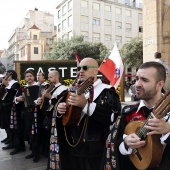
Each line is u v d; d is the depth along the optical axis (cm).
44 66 851
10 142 560
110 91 254
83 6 4334
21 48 6194
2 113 583
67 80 851
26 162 467
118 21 4703
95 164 247
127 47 2875
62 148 269
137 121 180
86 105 237
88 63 262
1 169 431
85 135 248
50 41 6138
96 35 4469
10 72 574
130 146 171
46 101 412
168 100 151
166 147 167
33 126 455
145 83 177
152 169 174
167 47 1119
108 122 243
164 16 1113
